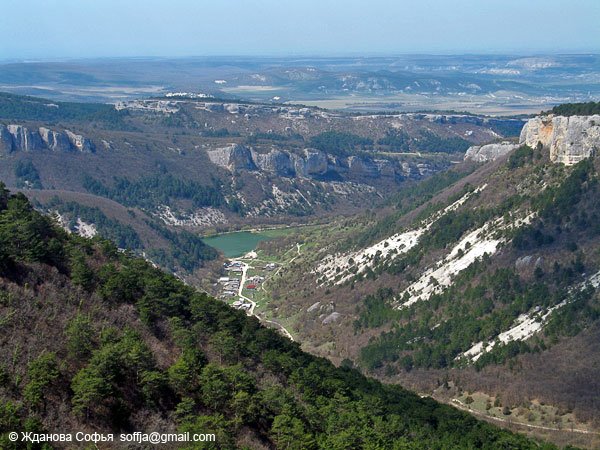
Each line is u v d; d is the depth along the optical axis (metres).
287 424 76.62
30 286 86.00
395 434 86.38
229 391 79.00
